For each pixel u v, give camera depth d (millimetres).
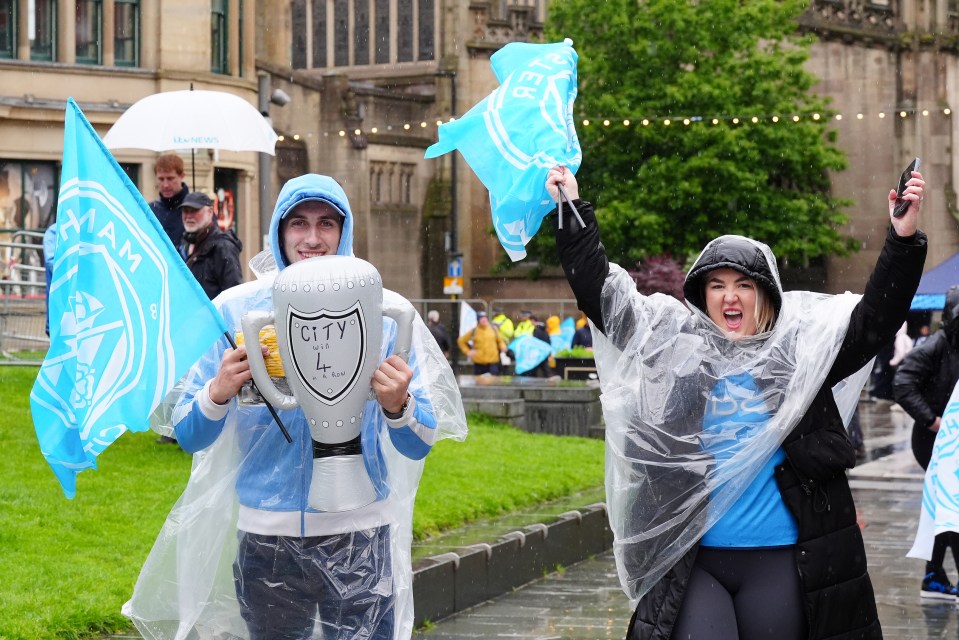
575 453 17906
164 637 5945
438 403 6117
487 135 6367
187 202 12828
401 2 71125
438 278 68562
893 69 67375
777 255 55219
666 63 54312
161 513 11289
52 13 39750
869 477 20719
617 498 5824
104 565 9484
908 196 5566
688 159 53656
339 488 5391
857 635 5652
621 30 54031
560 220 6004
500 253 68375
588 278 5938
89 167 5609
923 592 11789
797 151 54562
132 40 41250
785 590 5602
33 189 39375
